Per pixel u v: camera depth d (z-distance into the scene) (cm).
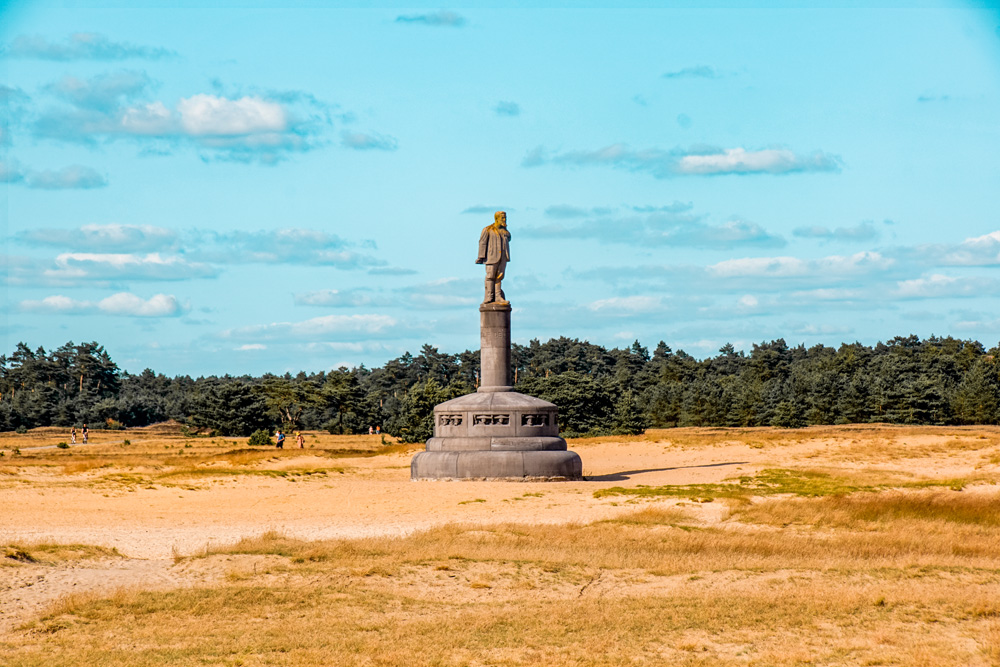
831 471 6259
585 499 5022
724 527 4062
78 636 2556
